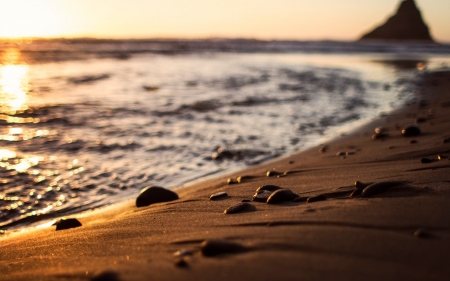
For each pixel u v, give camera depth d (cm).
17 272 270
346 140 776
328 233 226
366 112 1154
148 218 359
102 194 531
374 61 3769
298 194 371
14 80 1853
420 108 1098
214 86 1778
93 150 746
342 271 178
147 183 574
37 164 652
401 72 2477
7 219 451
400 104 1258
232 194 425
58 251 303
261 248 213
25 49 4766
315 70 2736
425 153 509
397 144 610
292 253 202
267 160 678
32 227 428
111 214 444
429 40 12575
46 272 249
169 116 1091
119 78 2028
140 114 1109
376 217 244
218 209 357
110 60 3475
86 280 213
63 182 574
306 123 1011
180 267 198
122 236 309
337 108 1236
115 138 839
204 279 183
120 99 1364
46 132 878
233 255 207
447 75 2045
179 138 848
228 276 183
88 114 1090
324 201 321
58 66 2742
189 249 236
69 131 894
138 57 4025
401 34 12975
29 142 791
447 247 196
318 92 1619
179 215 353
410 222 230
